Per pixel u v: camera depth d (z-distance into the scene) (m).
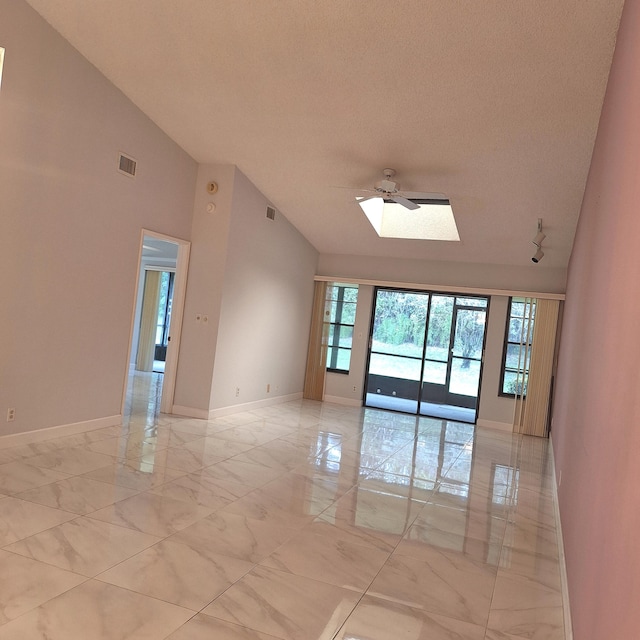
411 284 9.84
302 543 3.75
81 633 2.47
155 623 2.62
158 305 12.30
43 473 4.53
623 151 2.59
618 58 3.46
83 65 5.42
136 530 3.64
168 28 4.95
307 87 5.42
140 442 5.85
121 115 5.99
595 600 2.07
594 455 2.61
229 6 4.56
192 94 5.87
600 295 3.12
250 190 7.83
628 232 2.15
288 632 2.67
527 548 4.14
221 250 7.35
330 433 7.50
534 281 9.25
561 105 4.92
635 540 1.43
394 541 3.99
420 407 10.04
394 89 5.18
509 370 9.45
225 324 7.55
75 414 5.79
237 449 6.06
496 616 3.07
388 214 9.23
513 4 3.96
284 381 9.57
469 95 5.06
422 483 5.61
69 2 4.78
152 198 6.60
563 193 6.45
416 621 2.92
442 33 4.38
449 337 9.90
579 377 4.07
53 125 5.16
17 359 5.04
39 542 3.31
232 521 4.00
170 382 7.48
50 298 5.32
